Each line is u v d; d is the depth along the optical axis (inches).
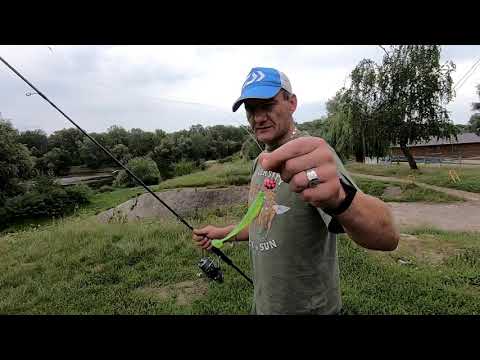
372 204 37.7
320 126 1095.0
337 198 31.9
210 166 1056.8
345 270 194.5
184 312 157.4
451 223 427.2
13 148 1409.9
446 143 1587.1
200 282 197.5
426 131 845.8
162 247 260.8
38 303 187.2
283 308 61.4
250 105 64.9
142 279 205.0
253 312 78.0
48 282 216.8
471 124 1701.5
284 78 65.8
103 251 261.9
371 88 860.6
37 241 328.5
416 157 1504.7
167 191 561.3
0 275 241.0
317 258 59.6
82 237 313.1
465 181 693.9
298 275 59.6
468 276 185.5
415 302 151.9
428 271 194.2
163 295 185.3
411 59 826.8
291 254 59.4
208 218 384.8
